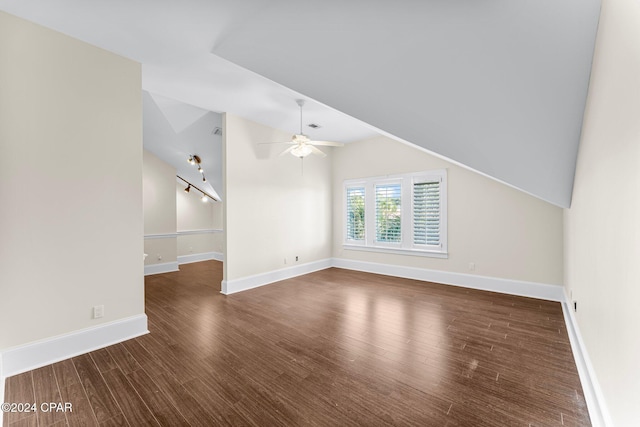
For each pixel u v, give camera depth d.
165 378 2.04
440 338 2.66
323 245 5.84
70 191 2.35
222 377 2.06
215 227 7.45
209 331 2.85
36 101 2.19
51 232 2.26
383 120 2.28
